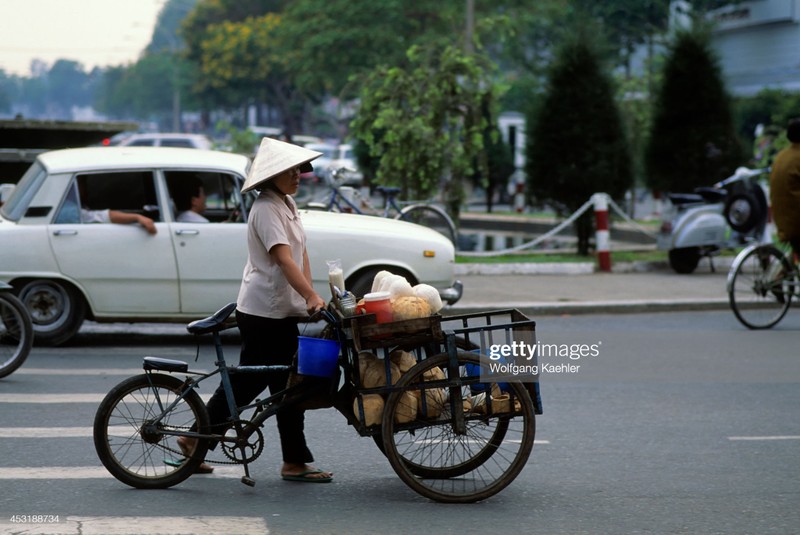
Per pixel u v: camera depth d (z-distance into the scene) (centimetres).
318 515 676
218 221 1323
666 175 2125
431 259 1280
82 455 804
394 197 1836
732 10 6309
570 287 1738
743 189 1888
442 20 5800
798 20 5962
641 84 3139
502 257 2005
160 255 1238
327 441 867
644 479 771
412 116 2089
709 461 822
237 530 641
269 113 11850
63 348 1267
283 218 725
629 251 2123
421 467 742
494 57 5897
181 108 12338
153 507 684
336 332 712
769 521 679
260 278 728
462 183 2133
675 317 1561
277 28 7706
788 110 4816
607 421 949
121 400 718
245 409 729
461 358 710
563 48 2036
